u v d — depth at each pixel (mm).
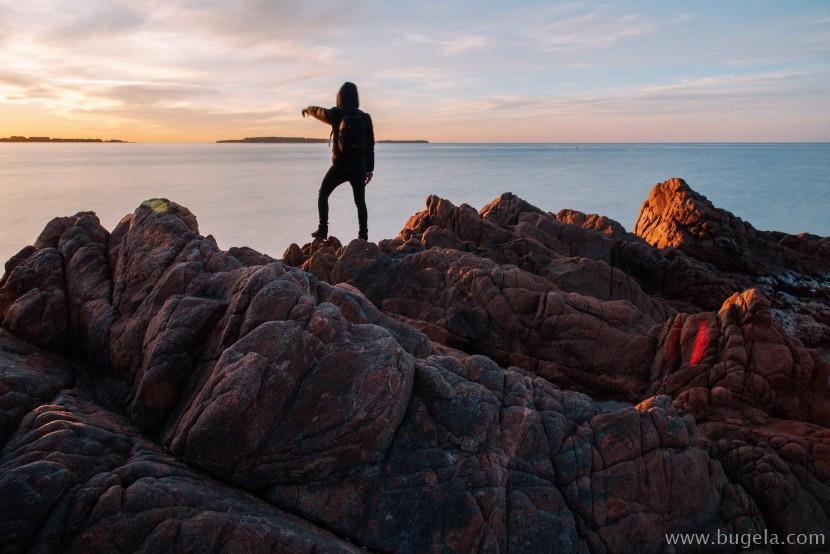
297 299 5438
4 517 3701
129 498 3912
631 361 8773
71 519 3805
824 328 13539
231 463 4582
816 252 19969
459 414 5195
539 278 10727
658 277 15688
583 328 9203
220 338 5379
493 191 158625
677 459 5602
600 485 5293
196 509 4000
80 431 4520
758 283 16922
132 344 5840
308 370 4914
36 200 136625
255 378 4688
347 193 158875
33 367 5738
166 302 5789
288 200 142375
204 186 192500
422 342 6715
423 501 4684
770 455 5996
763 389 7105
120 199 140750
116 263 7004
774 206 99750
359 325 5480
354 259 11086
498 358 9539
